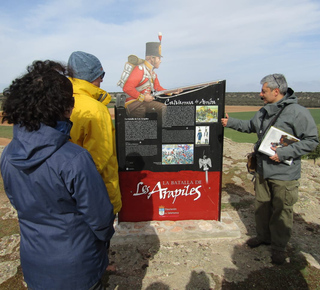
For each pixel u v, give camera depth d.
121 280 2.47
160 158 3.10
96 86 2.12
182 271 2.58
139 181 3.15
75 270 1.29
